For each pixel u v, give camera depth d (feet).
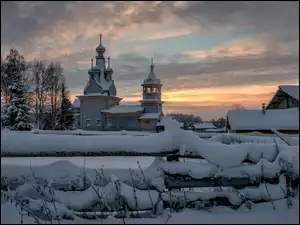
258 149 15.33
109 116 181.98
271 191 14.43
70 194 13.43
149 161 36.40
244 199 14.28
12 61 172.14
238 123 114.01
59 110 188.96
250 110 121.19
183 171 14.33
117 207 13.28
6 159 16.33
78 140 13.99
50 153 13.61
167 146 14.48
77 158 37.11
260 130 110.83
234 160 14.60
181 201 14.03
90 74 192.13
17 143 13.32
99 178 13.96
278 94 139.44
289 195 14.48
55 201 13.20
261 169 14.66
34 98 185.88
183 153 14.53
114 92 198.49
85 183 13.71
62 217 12.85
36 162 23.89
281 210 13.92
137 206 13.35
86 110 185.57
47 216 12.67
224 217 13.23
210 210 14.03
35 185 13.26
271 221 12.79
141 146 14.24
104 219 12.99
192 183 14.35
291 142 18.21
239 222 12.81
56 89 193.57
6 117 108.58
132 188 13.56
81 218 13.08
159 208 13.60
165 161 14.80
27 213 12.64
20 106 110.63
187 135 14.82
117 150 14.08
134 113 177.58
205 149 14.60
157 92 183.52
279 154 15.08
